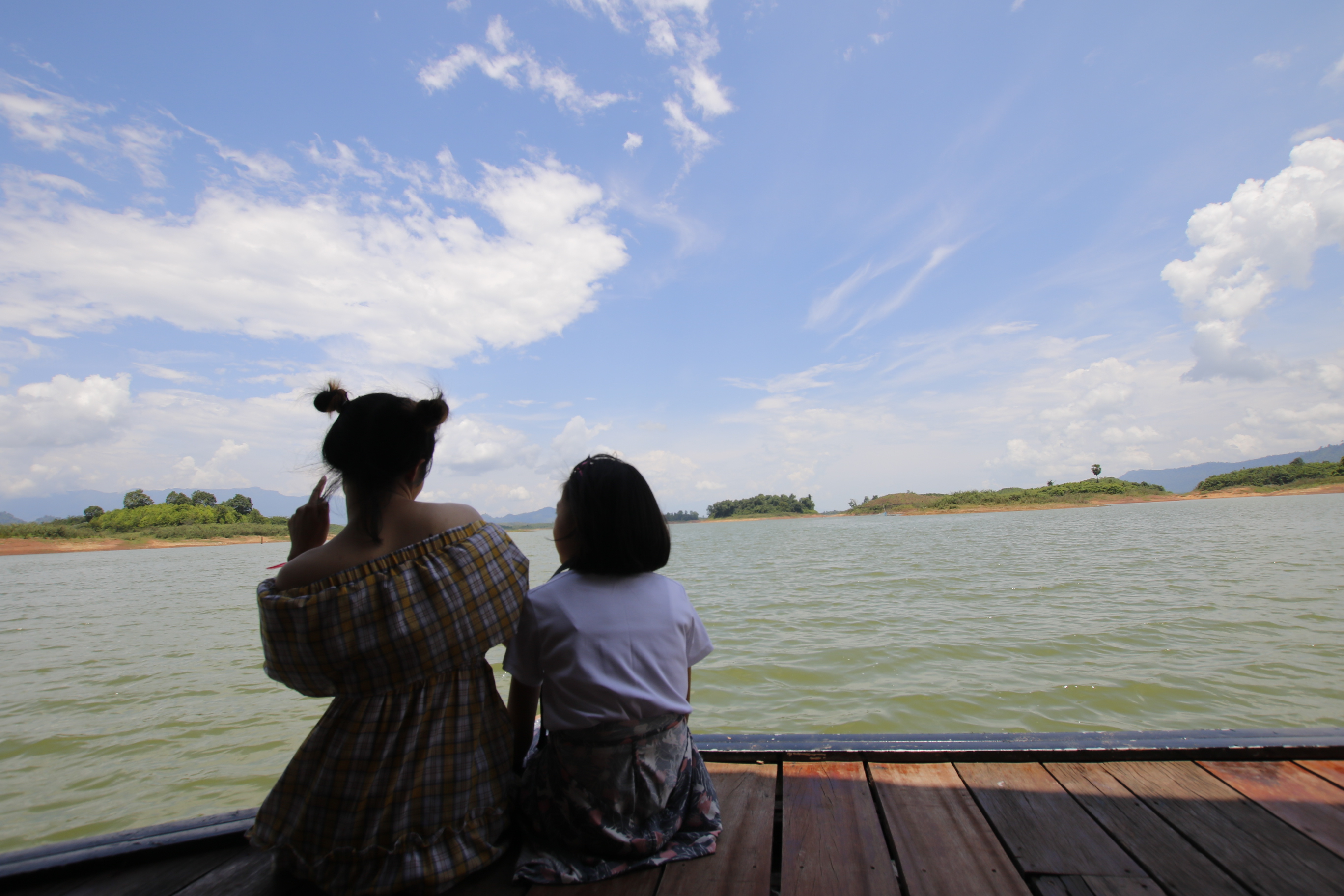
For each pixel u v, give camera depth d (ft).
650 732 5.88
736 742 8.46
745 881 5.62
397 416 5.90
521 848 6.16
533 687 6.33
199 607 48.65
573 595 6.07
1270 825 6.31
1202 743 7.80
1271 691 18.10
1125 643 24.08
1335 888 5.29
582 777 5.81
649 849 5.84
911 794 7.18
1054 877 5.57
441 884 5.37
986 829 6.41
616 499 6.18
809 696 19.45
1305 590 33.58
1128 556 58.49
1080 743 7.95
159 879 6.00
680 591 6.46
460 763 5.68
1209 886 5.39
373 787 5.38
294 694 22.08
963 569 53.72
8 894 5.79
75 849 6.24
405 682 5.50
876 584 45.80
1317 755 7.62
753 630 29.84
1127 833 6.26
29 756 16.49
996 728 16.34
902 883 5.57
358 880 5.31
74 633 36.81
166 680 24.23
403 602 5.34
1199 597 33.35
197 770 15.61
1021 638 25.58
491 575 5.82
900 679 20.67
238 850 6.56
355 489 5.82
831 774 7.75
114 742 17.44
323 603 5.19
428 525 5.86
